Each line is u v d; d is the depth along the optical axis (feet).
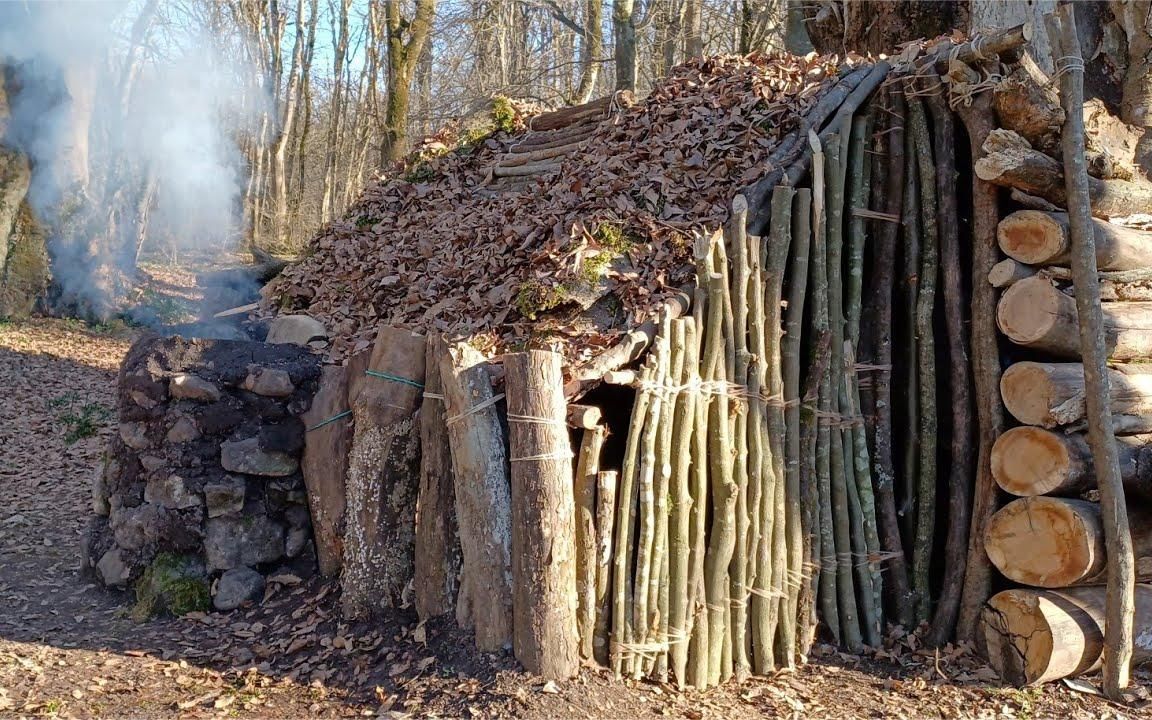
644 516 13.64
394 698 12.89
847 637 15.99
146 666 14.24
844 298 17.20
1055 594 14.89
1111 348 15.53
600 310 16.51
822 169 16.49
